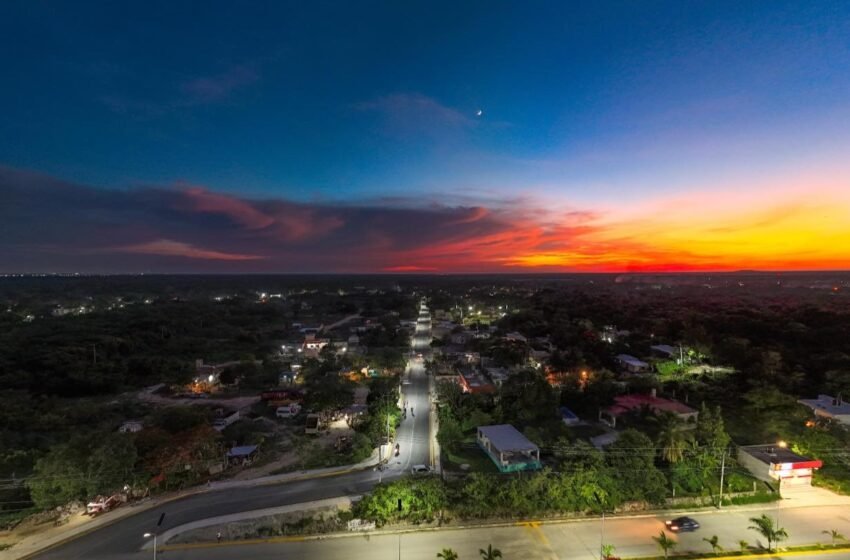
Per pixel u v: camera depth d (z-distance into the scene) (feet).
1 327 493.36
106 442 173.68
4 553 138.82
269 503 167.22
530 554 139.23
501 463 193.26
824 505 166.91
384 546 143.23
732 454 197.26
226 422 257.75
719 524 155.22
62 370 337.72
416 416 272.10
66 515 159.53
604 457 181.57
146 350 428.56
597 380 295.28
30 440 223.51
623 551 140.56
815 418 235.81
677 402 265.95
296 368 372.38
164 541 145.18
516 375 308.19
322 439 239.50
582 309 645.51
